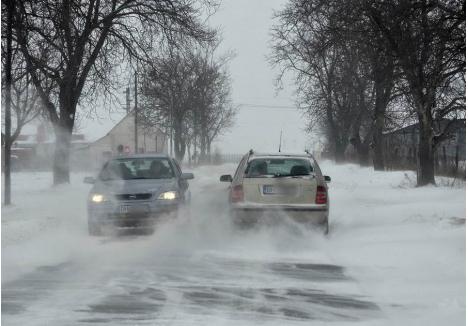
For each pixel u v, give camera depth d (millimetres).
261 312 10992
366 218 22859
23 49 24484
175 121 75688
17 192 37219
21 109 30875
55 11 24297
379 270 14438
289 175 19062
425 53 25484
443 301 11539
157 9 37812
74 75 32750
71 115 38562
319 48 31969
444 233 18109
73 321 10453
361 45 29219
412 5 24141
